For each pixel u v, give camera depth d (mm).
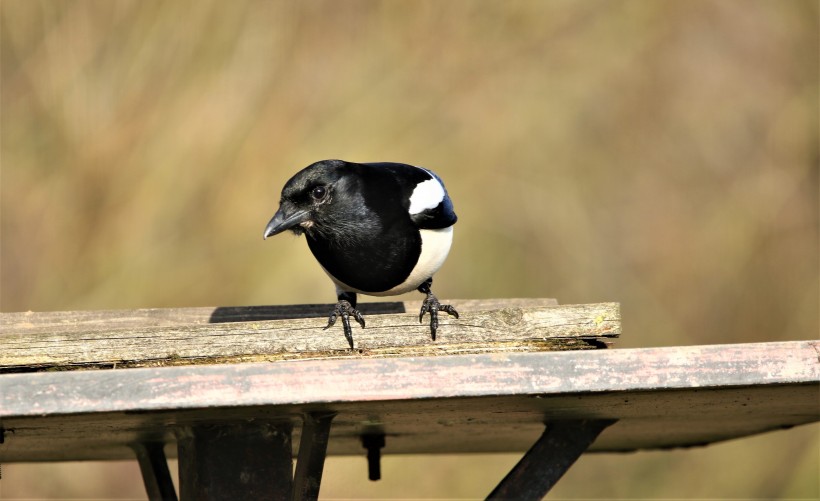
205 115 13977
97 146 13859
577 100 15820
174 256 13820
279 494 6645
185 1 14070
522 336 6414
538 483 7477
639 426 8625
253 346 6359
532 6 15602
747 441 15430
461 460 14602
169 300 13711
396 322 6426
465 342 6426
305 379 5844
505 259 15133
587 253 15609
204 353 6336
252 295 13844
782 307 16281
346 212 8094
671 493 15344
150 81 14016
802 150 16906
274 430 6691
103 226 13836
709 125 16734
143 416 6039
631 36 16500
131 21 14055
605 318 6398
